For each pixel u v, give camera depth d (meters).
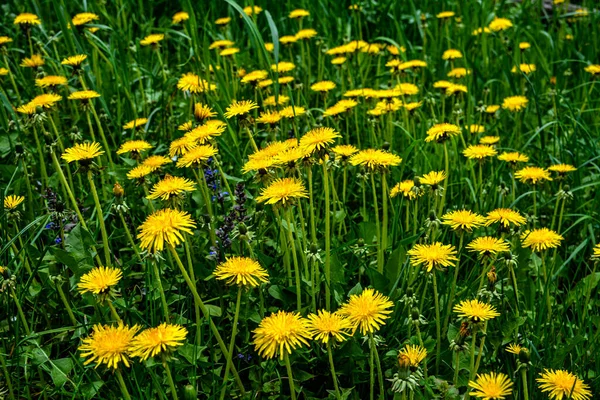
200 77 3.62
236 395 2.29
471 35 5.41
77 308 2.64
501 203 3.29
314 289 2.47
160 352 1.78
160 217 1.96
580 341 2.37
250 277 2.04
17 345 2.29
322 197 3.15
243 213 2.78
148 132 4.03
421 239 2.61
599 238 3.27
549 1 7.10
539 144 4.24
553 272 3.00
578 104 4.80
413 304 2.28
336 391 2.05
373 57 5.40
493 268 2.33
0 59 4.61
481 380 1.87
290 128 3.95
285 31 5.49
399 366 1.86
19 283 2.60
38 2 5.15
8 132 3.69
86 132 4.12
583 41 5.57
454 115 4.06
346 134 3.86
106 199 3.18
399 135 4.22
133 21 5.62
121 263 2.92
